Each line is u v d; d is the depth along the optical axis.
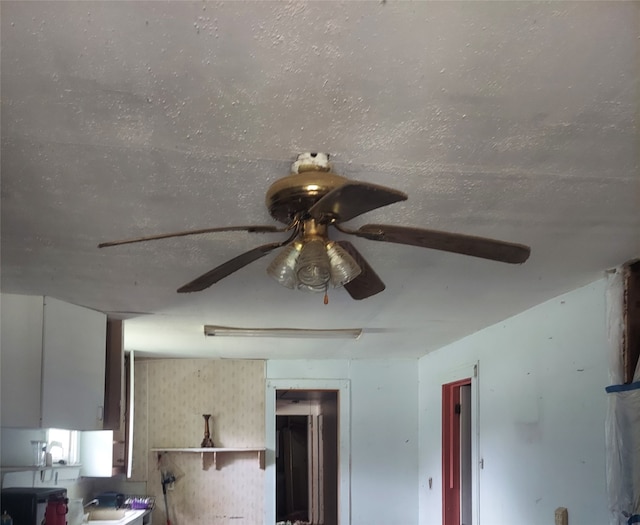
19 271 2.63
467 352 4.59
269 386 6.11
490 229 2.14
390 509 5.93
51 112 1.37
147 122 1.41
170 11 1.06
